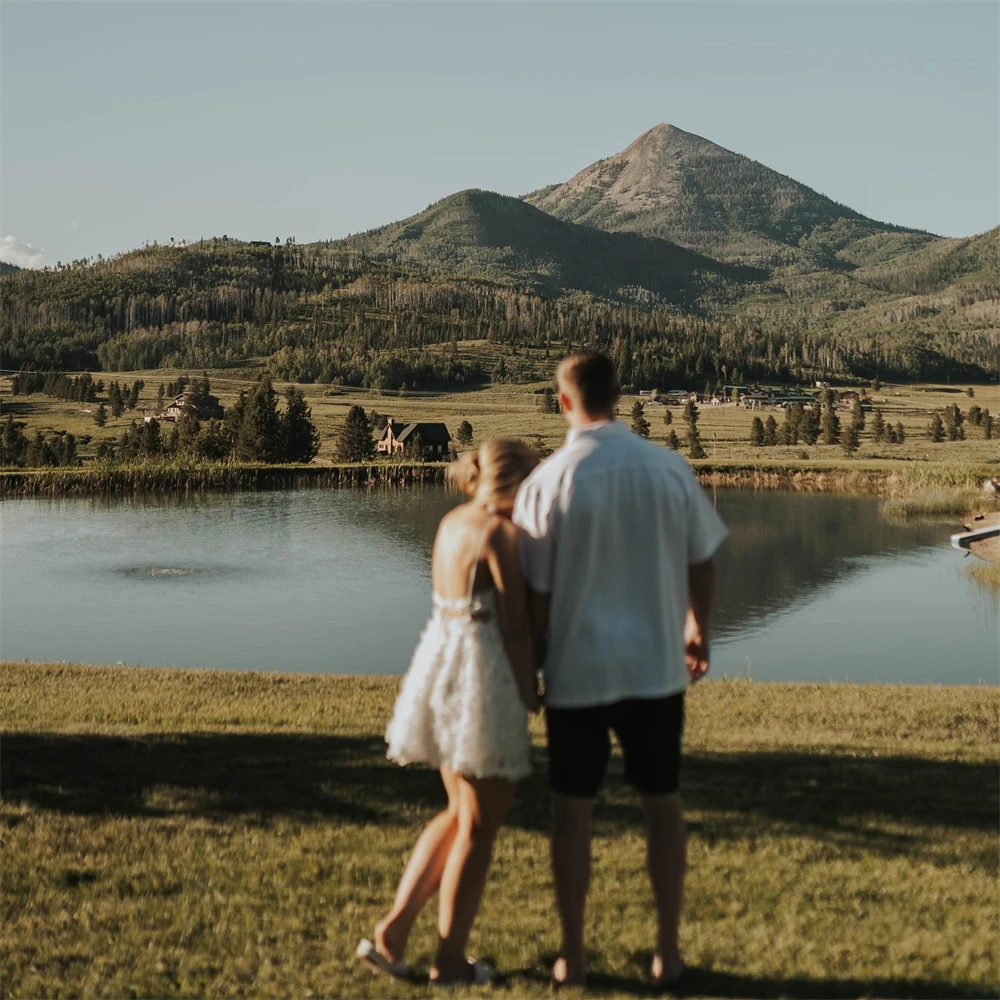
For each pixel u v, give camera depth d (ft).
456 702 13.53
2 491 230.48
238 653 95.86
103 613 113.39
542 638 13.73
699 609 14.26
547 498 13.37
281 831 19.53
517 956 14.39
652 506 13.34
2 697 41.68
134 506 212.84
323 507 212.02
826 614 117.70
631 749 13.66
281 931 15.24
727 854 18.13
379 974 13.91
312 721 35.01
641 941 14.69
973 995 13.08
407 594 125.39
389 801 21.43
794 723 36.52
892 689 45.93
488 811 13.75
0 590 125.70
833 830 19.60
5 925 15.43
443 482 259.19
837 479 247.91
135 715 36.35
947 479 234.79
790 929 14.99
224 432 329.11
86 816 20.39
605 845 18.57
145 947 14.70
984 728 36.55
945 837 19.22
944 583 136.56
